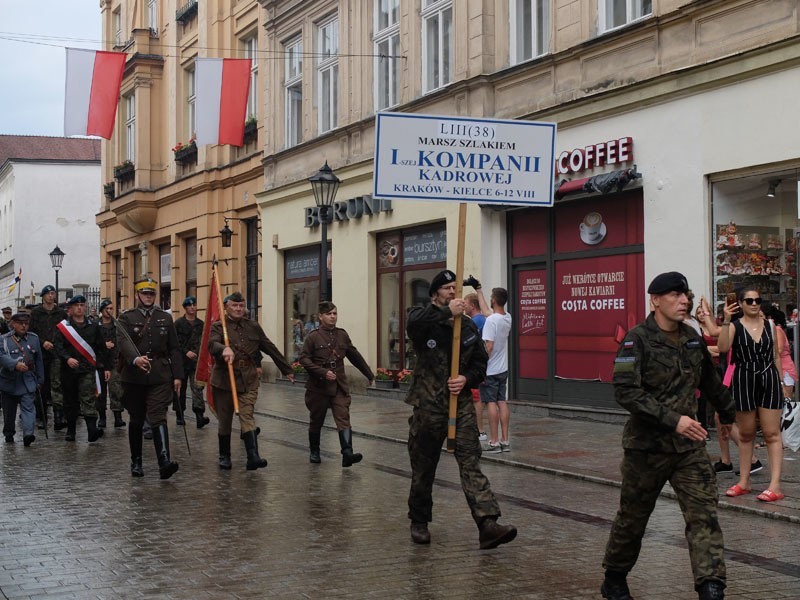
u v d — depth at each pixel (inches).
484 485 282.7
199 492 382.9
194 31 1251.2
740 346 348.2
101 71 855.1
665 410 207.3
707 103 534.6
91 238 2341.3
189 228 1240.2
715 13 530.6
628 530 219.0
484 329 478.6
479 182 311.7
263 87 1056.2
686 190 547.8
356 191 872.9
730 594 236.8
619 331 604.7
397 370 828.0
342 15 899.4
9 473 434.9
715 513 208.7
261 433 591.8
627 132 586.9
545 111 644.7
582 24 623.2
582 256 633.0
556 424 589.9
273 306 1030.4
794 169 493.0
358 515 335.3
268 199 1029.8
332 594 238.1
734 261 529.3
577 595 236.7
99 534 307.1
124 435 589.9
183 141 1295.5
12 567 266.4
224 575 256.5
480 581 249.6
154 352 422.6
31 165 2294.5
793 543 290.7
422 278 794.2
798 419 392.8
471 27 717.3
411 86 794.8
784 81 492.7
